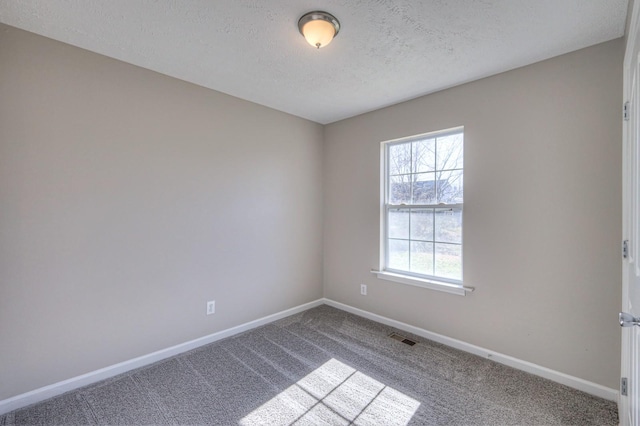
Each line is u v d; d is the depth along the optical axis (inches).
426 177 113.3
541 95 84.0
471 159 97.8
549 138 82.7
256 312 121.0
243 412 70.6
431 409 71.5
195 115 101.6
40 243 73.7
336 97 112.3
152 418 68.3
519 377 84.4
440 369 88.8
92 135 81.0
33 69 72.4
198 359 94.8
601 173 75.0
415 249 116.5
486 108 94.4
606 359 74.6
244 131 115.6
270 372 87.4
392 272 123.0
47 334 74.9
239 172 114.4
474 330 97.8
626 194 63.5
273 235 126.6
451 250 106.3
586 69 77.1
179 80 97.6
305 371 88.0
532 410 70.8
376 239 126.3
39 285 73.7
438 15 65.2
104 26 69.7
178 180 97.9
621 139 72.3
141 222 90.1
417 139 116.0
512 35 72.3
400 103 117.3
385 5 61.9
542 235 84.1
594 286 76.1
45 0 60.5
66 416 68.6
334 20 66.0
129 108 87.4
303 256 139.3
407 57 83.0
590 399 74.5
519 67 87.8
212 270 107.0
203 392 77.9
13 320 70.6
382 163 125.2
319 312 137.1
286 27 69.8
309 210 141.8
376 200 126.3
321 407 72.4
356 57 83.1
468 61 84.9
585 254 77.4
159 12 64.6
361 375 85.9
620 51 72.4
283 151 129.8
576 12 63.8
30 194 72.3
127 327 87.7
